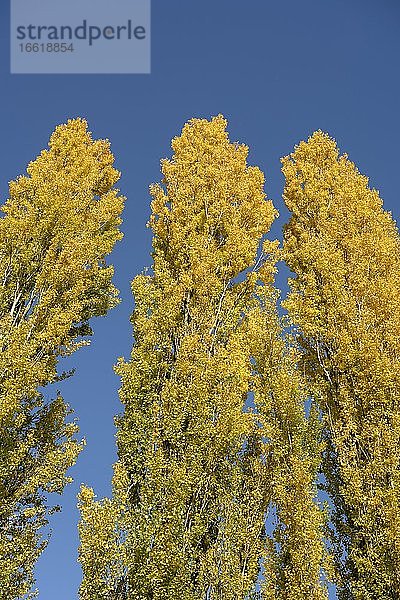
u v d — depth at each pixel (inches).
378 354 615.2
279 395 615.5
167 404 561.3
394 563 505.4
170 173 776.9
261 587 515.2
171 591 459.2
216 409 565.3
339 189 824.9
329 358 684.1
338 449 593.6
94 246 729.0
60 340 636.7
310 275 729.6
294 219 850.8
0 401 552.7
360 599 513.7
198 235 702.5
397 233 792.9
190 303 648.4
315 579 505.0
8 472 554.9
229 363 592.4
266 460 601.6
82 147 850.1
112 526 491.5
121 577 474.9
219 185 764.0
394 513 514.6
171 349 618.5
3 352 582.2
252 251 721.6
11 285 664.4
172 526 486.3
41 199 714.2
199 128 850.1
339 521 585.9
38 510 558.3
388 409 590.6
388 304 653.9
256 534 537.6
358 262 716.0
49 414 633.0
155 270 681.6
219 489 537.6
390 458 549.0
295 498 550.3
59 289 674.2
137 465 550.0
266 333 666.2
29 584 525.3
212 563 494.9
